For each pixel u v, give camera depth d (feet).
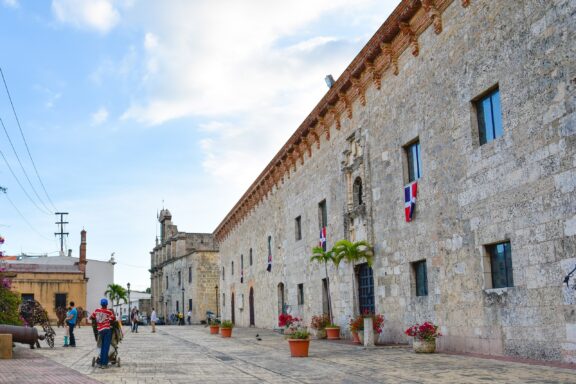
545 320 46.68
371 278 83.92
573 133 44.06
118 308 359.66
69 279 197.88
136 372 50.57
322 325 97.19
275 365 55.88
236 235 187.42
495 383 36.63
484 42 55.83
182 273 268.82
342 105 93.45
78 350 78.18
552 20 46.47
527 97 49.32
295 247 122.01
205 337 118.11
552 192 46.21
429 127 66.39
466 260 58.23
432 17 64.80
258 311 154.81
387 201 77.46
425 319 66.74
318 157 107.65
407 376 42.73
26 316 84.48
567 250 44.47
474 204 56.95
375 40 77.10
